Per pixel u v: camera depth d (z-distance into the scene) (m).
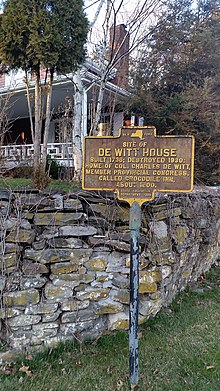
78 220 3.04
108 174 2.59
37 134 4.34
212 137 9.25
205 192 5.31
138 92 9.62
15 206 2.88
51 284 2.92
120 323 3.13
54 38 3.94
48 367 2.65
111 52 6.08
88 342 2.98
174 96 9.74
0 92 8.53
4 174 5.41
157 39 10.38
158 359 2.76
